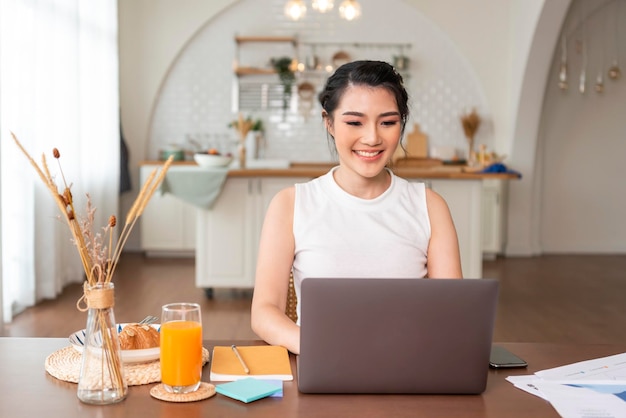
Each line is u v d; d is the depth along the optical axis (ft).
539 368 4.82
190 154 24.84
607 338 14.12
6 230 14.21
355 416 3.93
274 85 25.35
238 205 17.46
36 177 16.10
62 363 4.64
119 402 4.09
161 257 23.91
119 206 24.63
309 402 4.13
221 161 17.46
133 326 4.81
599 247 26.16
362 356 4.20
